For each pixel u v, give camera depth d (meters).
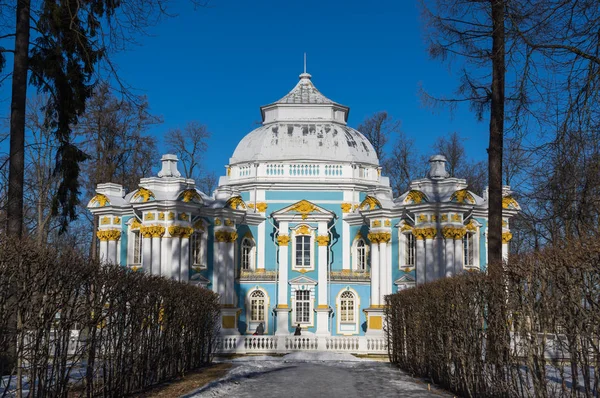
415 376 28.78
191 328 32.28
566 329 13.84
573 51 17.52
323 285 53.81
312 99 61.97
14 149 25.19
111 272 20.28
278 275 54.62
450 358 22.59
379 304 52.38
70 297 17.39
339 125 61.78
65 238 61.66
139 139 57.97
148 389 23.91
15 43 25.61
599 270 12.96
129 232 52.78
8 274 15.21
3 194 26.36
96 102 54.09
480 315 19.59
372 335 50.75
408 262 51.84
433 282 27.30
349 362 38.97
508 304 16.69
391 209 52.69
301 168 57.94
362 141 61.72
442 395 22.38
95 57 24.53
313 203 55.47
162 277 28.02
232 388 24.30
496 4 19.91
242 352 44.53
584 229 17.66
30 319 15.89
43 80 27.08
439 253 49.31
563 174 18.11
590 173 17.70
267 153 58.81
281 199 57.47
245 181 58.00
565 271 13.82
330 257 56.09
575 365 13.63
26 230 37.31
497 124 24.92
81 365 20.89
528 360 15.39
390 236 52.81
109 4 24.95
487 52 24.36
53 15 24.67
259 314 54.25
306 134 59.72
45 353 16.56
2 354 15.41
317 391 23.45
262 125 62.97
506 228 52.47
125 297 21.20
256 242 56.81
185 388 24.05
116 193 54.88
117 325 21.09
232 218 52.97
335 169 58.19
